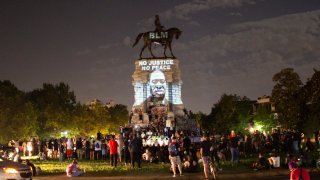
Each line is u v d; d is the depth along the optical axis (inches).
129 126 2709.2
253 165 1432.1
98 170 1491.1
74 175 1353.3
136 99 2822.3
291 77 2425.0
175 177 1284.4
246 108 4180.6
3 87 3634.4
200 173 1366.9
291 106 2356.1
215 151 1485.0
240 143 1964.8
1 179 998.4
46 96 4503.0
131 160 1571.1
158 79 2817.4
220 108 4274.1
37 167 1451.8
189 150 1471.5
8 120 3243.1
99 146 2016.5
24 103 3602.4
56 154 2272.4
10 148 1760.6
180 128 2632.9
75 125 4672.7
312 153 1685.5
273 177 1259.2
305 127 2261.3
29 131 3609.7
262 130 3973.9
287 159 1438.2
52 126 4330.7
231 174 1315.2
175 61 2834.6
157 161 1721.2
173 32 2832.2
